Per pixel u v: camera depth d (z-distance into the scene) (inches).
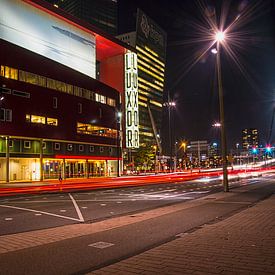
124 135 4101.9
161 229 394.9
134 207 646.5
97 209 625.3
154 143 5895.7
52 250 302.2
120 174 2805.1
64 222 479.8
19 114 1878.7
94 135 2459.4
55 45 2869.1
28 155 1957.4
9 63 1844.2
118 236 358.9
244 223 418.0
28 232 401.1
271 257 262.5
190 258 262.4
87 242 332.5
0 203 767.1
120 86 4170.8
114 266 246.7
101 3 6884.8
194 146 2947.8
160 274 225.3
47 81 2081.7
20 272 238.4
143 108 6530.5
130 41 6476.4
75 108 2287.2
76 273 235.0
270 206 589.0
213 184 1456.7
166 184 1529.3
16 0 2541.8
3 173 1841.8
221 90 1003.3
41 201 803.4
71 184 1558.8
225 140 979.9
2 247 317.7
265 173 3250.5
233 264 244.7
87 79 2440.9
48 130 2055.9
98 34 3430.1
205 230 378.0
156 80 7214.6
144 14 6776.6
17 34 2527.1
